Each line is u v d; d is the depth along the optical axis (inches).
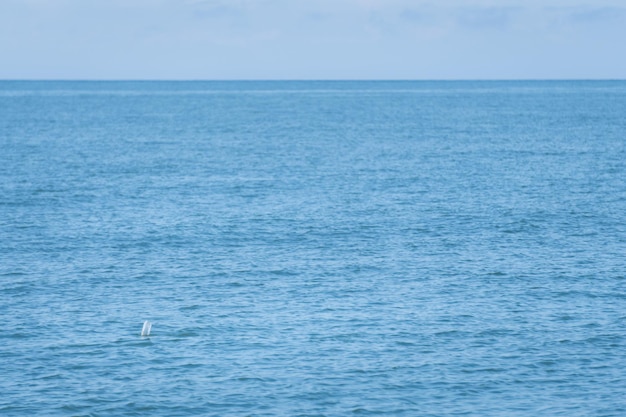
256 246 4370.1
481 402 2491.4
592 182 6441.9
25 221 4990.2
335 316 3235.7
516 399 2511.1
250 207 5452.8
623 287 3619.6
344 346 2918.3
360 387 2588.6
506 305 3371.1
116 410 2438.5
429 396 2529.5
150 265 3988.7
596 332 3058.6
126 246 4370.1
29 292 3548.2
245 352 2866.6
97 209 5383.9
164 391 2559.1
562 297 3476.9
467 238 4537.4
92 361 2787.9
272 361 2790.4
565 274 3818.9
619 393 2549.2
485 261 4052.7
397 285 3656.5
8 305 3368.6
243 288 3612.2
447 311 3292.3
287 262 4042.8
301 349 2896.2
